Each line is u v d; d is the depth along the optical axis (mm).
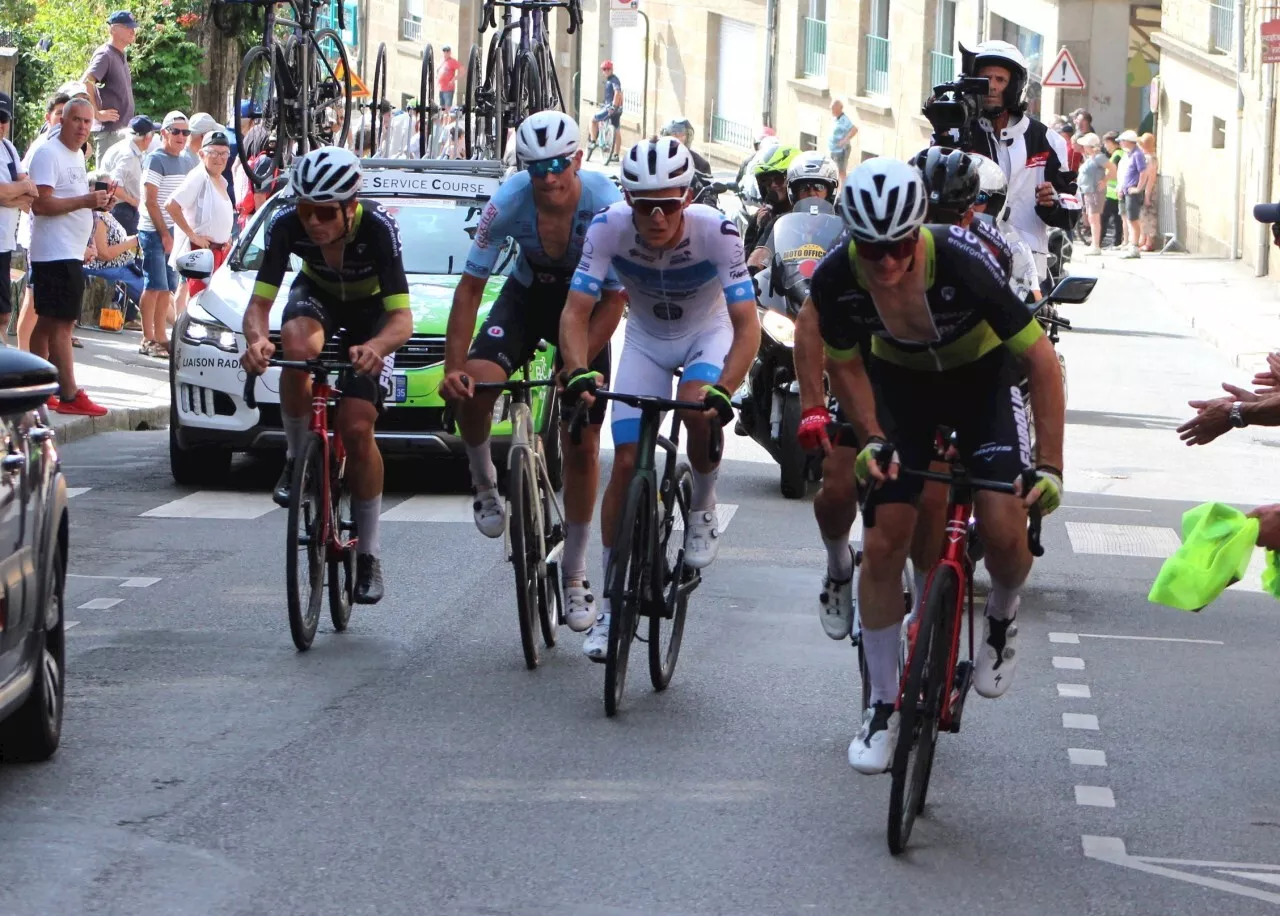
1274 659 29844
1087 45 142250
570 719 25109
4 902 18062
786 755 23719
